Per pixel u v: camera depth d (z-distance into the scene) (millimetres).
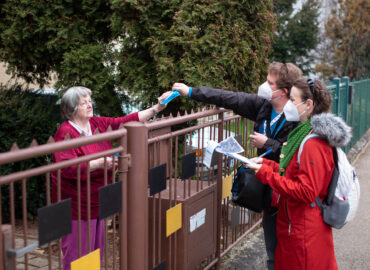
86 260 2068
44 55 4977
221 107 3385
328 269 2498
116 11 4449
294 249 2471
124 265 2357
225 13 4359
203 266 3678
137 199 2334
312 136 2377
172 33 4285
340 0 21422
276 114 2959
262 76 4840
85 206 2801
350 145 8742
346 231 5012
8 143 5066
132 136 2270
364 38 20125
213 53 4266
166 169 2701
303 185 2326
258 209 2949
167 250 2924
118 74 4668
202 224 3252
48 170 1768
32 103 5535
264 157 2967
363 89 9969
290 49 21078
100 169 2824
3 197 5105
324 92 2449
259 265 3904
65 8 4605
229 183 3738
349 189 2426
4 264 1604
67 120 3006
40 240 1728
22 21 4656
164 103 3447
